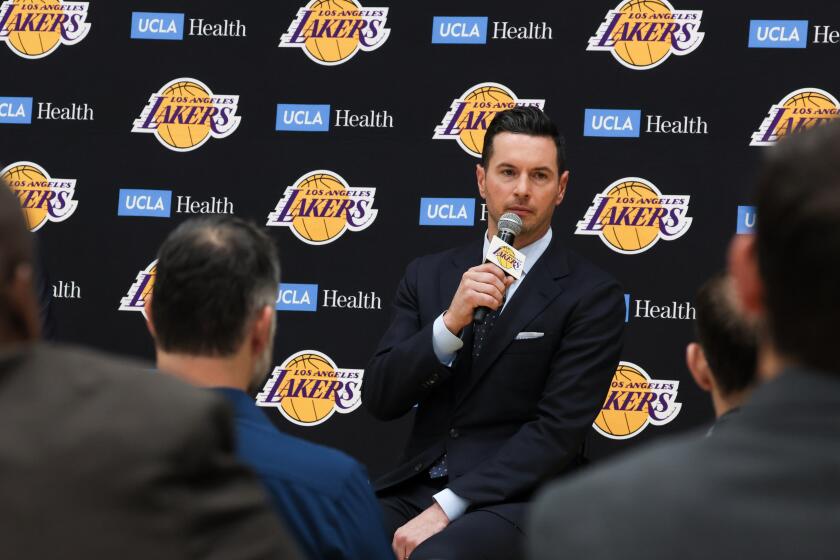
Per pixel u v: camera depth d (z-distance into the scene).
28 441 2.12
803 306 1.81
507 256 6.33
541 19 8.39
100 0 8.73
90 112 8.70
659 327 8.17
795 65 8.12
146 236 8.62
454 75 8.46
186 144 8.64
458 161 8.44
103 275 8.62
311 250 8.52
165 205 8.62
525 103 8.37
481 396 6.66
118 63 8.71
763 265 1.87
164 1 8.70
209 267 3.35
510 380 6.64
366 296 8.46
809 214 1.78
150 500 2.08
